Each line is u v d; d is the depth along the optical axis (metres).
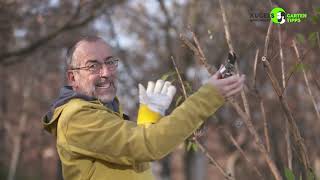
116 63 3.29
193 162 14.40
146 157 2.89
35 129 18.36
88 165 3.05
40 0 11.14
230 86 2.91
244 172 6.45
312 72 3.71
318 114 3.68
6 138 18.64
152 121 3.13
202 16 9.11
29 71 16.80
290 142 3.62
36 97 18.00
